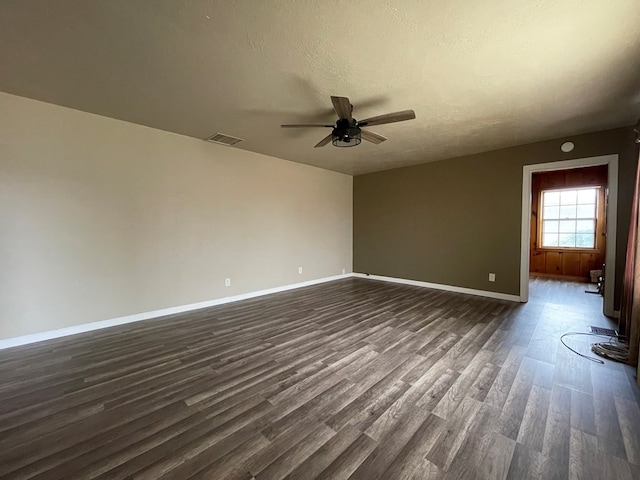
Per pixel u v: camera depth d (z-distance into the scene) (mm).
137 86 2590
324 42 1953
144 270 3674
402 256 5914
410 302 4406
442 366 2389
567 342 2859
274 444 1547
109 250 3402
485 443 1544
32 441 1577
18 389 2090
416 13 1685
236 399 1957
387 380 2182
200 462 1429
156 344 2887
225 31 1844
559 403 1891
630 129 3523
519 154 4363
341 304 4320
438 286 5375
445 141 4156
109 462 1432
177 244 3957
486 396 1971
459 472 1363
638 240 2432
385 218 6168
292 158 5191
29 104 2885
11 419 1761
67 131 3100
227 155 4461
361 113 3123
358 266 6746
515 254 4449
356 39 1920
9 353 2688
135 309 3604
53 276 3055
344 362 2473
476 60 2164
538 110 3066
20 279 2875
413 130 3684
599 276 5562
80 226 3207
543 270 6875
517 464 1407
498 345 2797
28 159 2896
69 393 2037
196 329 3303
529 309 3996
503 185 4531
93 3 1602
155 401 1939
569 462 1416
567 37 1896
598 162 3729
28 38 1916
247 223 4758
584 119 3314
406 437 1593
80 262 3215
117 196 3447
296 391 2045
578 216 6426
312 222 5871
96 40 1942
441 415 1777
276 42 1955
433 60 2164
